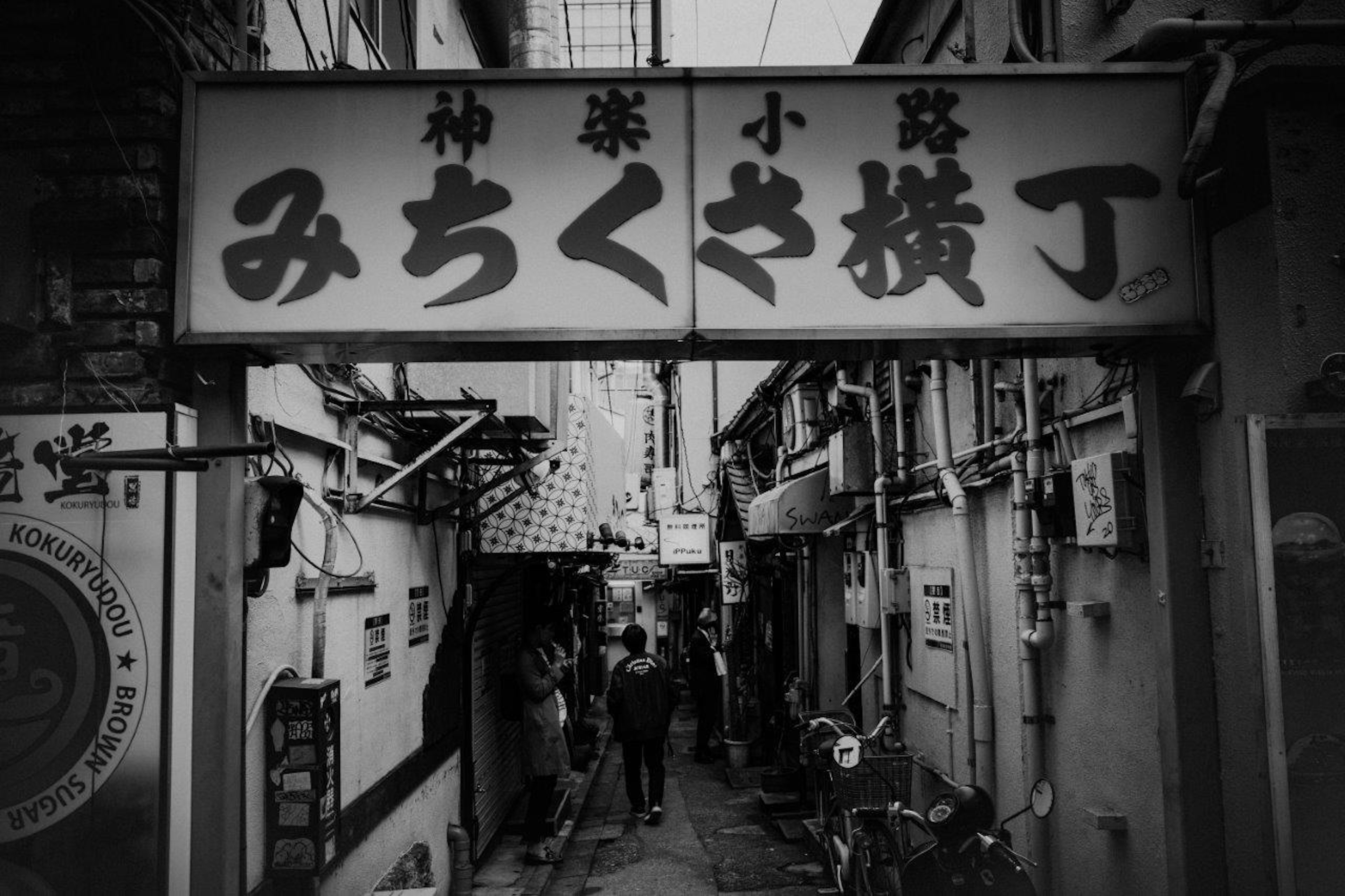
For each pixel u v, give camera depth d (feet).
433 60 25.21
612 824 33.22
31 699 10.37
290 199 11.45
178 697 10.58
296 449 14.74
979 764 19.49
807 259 11.68
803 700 36.17
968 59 15.31
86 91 11.18
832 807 24.34
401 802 19.34
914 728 25.39
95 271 10.98
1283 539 11.31
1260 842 10.98
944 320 11.62
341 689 15.39
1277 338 11.16
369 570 18.10
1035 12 16.38
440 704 23.34
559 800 33.30
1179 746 11.72
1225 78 10.91
